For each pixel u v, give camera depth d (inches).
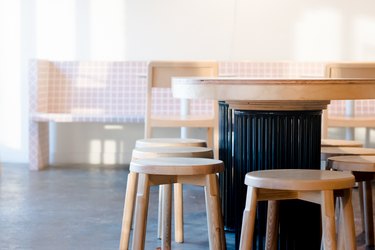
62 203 177.9
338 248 112.7
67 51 253.6
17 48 253.9
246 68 245.0
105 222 155.7
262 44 249.9
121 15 251.9
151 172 101.2
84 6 252.2
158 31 251.8
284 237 111.8
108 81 251.3
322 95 93.3
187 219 160.9
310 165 112.4
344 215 96.2
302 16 248.5
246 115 113.4
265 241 112.6
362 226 148.9
